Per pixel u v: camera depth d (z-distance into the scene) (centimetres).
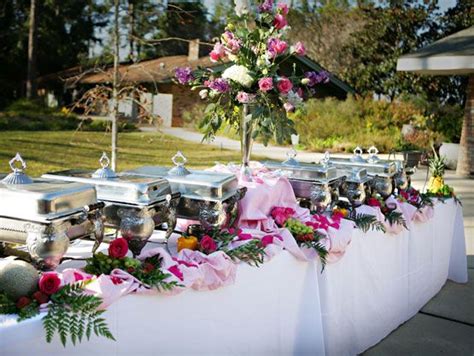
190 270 181
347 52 2336
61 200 165
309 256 245
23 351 142
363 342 292
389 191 324
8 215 163
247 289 212
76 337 153
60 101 2567
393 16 2238
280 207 250
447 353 304
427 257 374
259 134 265
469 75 1140
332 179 280
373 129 1719
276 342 231
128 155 1223
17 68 2692
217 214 211
